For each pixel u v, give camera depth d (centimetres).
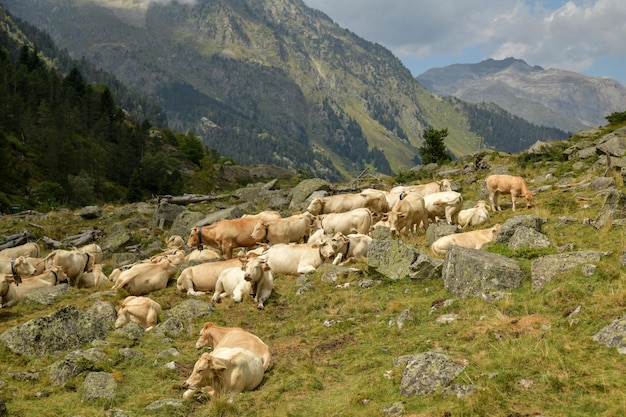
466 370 809
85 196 8406
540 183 2870
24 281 1714
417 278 1359
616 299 955
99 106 13475
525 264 1256
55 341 1169
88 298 1609
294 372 973
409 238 2028
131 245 2939
